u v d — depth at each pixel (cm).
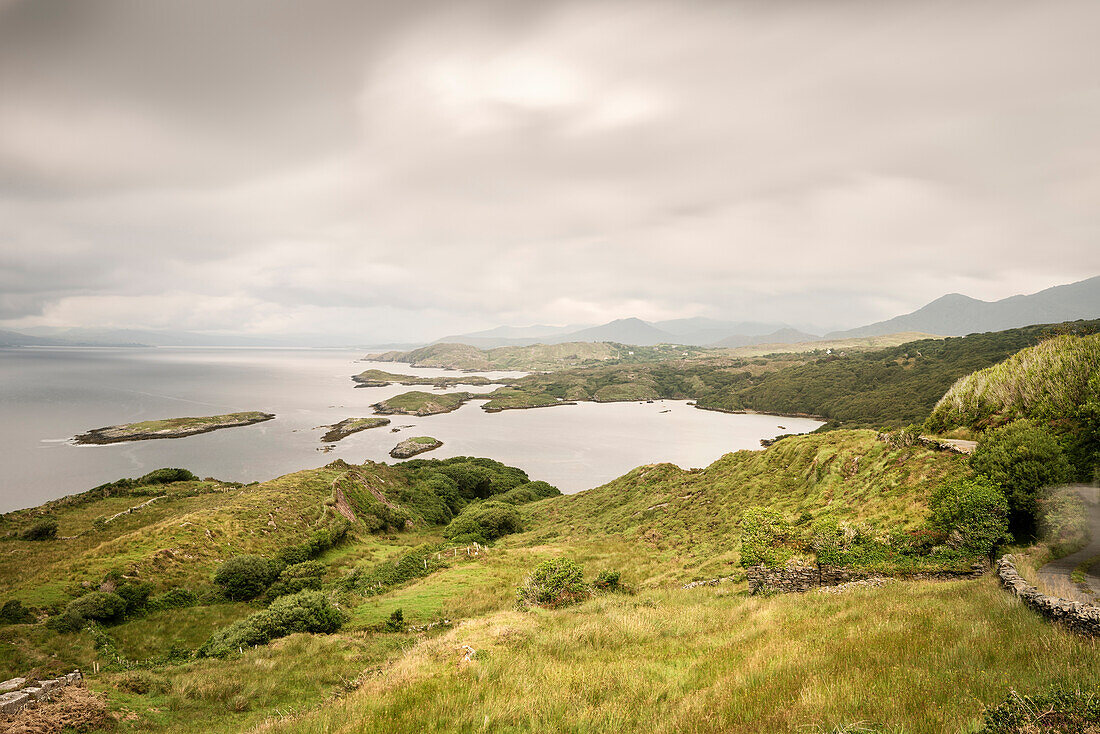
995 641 971
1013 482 2028
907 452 3334
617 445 18512
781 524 2438
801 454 4766
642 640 1575
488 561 4238
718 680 991
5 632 2967
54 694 1566
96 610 3338
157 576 4191
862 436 4372
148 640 3241
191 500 7750
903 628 1174
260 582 4225
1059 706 607
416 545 6362
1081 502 1842
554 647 1473
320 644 2562
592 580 3158
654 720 821
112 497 8012
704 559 3425
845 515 2977
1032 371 3612
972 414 3947
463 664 1275
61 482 11975
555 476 14012
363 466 10275
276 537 5450
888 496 2905
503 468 13012
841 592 1920
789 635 1328
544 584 2697
